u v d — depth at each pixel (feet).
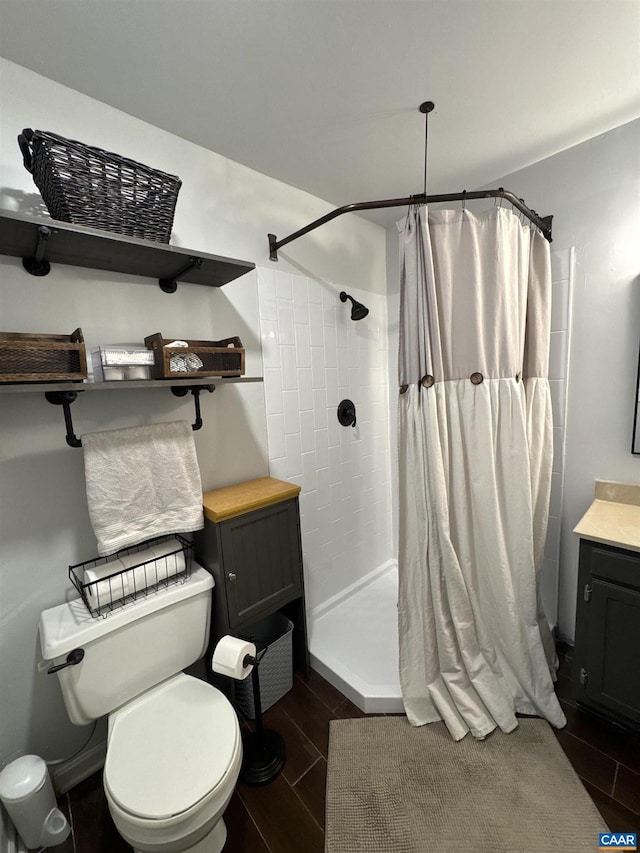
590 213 5.43
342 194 6.49
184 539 4.97
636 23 3.40
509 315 4.56
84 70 3.72
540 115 4.70
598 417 5.66
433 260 4.39
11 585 3.91
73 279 4.12
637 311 5.20
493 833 3.69
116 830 3.93
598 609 4.51
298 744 4.77
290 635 5.52
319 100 4.26
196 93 4.09
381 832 3.76
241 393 5.70
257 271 5.78
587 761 4.34
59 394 3.90
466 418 4.63
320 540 7.16
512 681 4.95
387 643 6.31
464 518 4.70
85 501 4.30
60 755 4.30
